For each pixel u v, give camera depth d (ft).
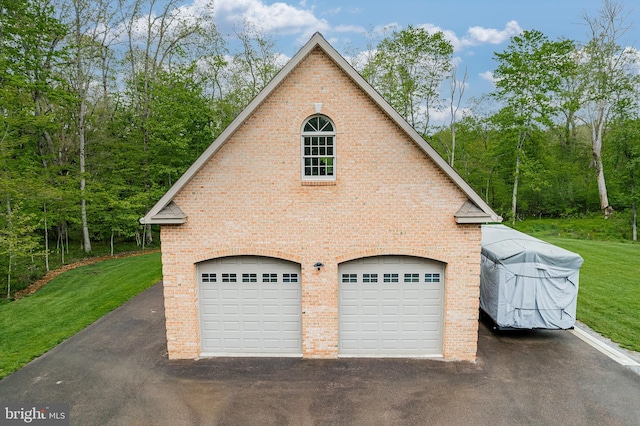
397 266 34.73
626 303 47.83
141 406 28.22
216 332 36.04
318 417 26.84
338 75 32.35
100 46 89.66
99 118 102.37
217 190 33.53
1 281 61.98
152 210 32.65
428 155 32.30
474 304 33.94
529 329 40.78
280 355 35.73
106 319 45.39
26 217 59.52
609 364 33.86
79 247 95.86
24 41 73.26
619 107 104.32
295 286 35.29
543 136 119.85
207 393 29.81
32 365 34.37
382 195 33.27
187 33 102.99
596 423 25.91
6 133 62.28
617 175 102.27
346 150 32.99
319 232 33.81
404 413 27.20
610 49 112.47
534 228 112.16
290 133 32.94
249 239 33.99
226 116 107.34
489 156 114.01
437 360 34.68
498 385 30.55
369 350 35.73
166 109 86.33
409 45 101.60
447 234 33.37
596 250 77.05
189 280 34.42
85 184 84.07
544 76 90.89
